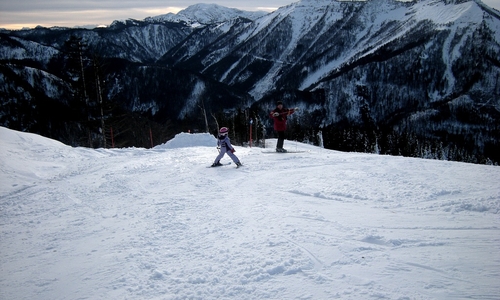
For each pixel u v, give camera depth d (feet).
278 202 19.97
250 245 13.93
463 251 12.05
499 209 15.90
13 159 34.40
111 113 93.15
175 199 22.07
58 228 18.45
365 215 16.69
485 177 21.44
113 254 14.26
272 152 39.29
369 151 243.19
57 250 15.43
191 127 204.54
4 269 13.83
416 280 10.29
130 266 12.96
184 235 15.71
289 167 29.84
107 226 18.12
